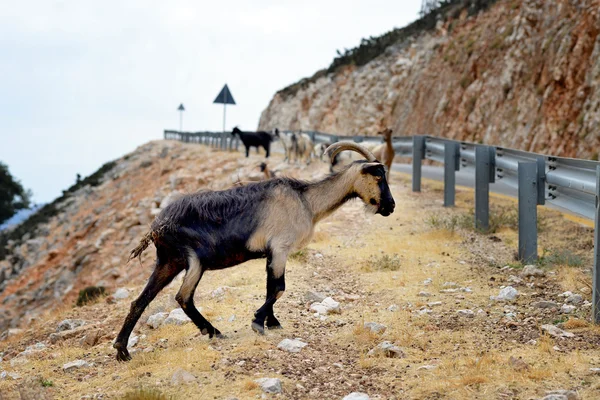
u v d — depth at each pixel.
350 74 48.03
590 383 5.14
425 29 43.62
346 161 18.80
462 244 10.95
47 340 8.65
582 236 10.94
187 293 6.43
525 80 26.72
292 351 6.16
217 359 6.00
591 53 22.89
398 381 5.40
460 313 7.25
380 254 10.55
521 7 28.92
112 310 9.56
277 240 6.55
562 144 22.50
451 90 32.88
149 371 5.87
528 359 5.72
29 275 33.94
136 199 36.22
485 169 11.85
